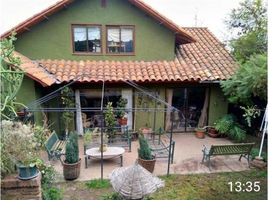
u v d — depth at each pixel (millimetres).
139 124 13852
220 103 14062
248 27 18531
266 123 10039
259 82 9898
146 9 12766
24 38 12828
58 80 11594
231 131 12703
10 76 7094
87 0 12805
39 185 5289
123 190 5941
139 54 13734
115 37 13414
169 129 14180
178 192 8219
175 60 14031
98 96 13219
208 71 13141
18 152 5105
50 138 10234
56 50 13172
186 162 10375
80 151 11406
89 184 8562
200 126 14383
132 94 13320
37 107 10984
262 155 10484
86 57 13414
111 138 12383
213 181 8922
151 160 9148
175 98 14102
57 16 12797
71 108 11812
